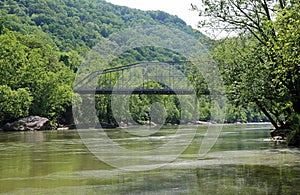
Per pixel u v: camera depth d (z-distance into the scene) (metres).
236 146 25.75
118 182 13.53
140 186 12.79
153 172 15.62
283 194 11.29
